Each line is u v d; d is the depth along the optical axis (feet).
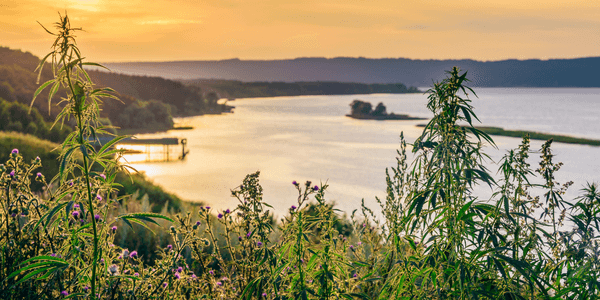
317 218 7.29
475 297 5.47
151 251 14.15
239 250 9.03
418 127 526.16
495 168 65.10
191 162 247.70
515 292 5.85
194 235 9.18
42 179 7.94
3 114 242.78
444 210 6.21
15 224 7.65
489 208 6.20
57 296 7.45
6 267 7.26
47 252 7.82
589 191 6.80
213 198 134.31
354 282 7.42
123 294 7.73
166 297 8.06
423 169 6.84
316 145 345.10
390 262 7.85
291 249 6.68
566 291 6.00
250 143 354.13
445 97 5.95
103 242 7.00
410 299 6.10
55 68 5.24
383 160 263.49
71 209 5.60
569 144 332.39
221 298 8.72
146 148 284.41
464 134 6.05
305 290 6.40
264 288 7.32
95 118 5.72
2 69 443.73
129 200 24.18
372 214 9.24
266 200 130.62
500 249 5.58
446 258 6.12
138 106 509.76
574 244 6.40
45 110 268.21
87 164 5.85
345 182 182.19
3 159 69.62
